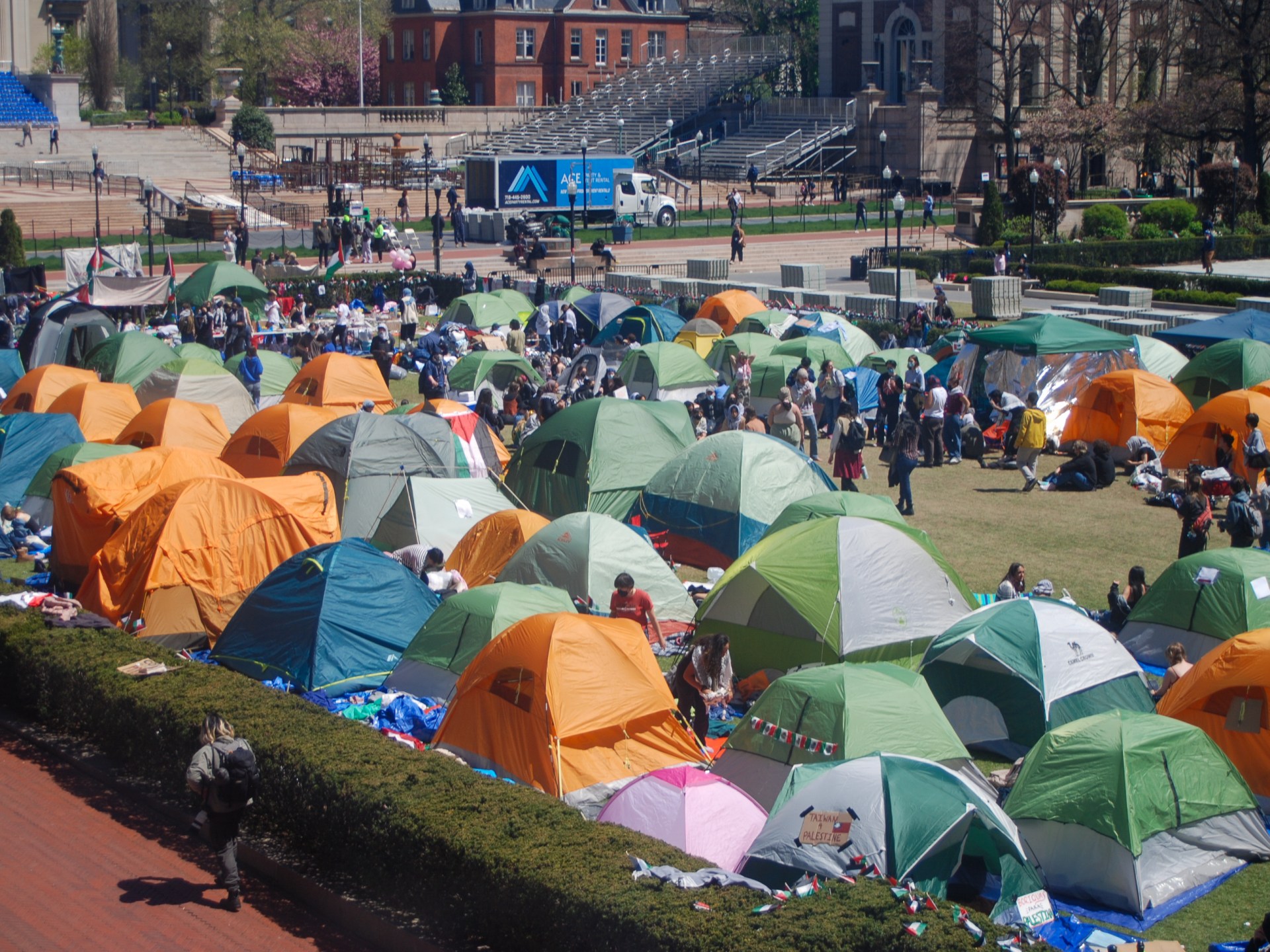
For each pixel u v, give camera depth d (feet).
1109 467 113.91
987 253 250.16
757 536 90.17
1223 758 53.11
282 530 78.79
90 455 94.79
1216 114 299.38
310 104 420.77
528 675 58.59
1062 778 51.37
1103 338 127.03
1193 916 48.47
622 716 58.13
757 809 51.19
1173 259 263.08
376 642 70.13
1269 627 62.80
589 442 97.30
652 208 300.40
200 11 385.29
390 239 246.68
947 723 55.67
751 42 408.67
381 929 46.88
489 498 95.61
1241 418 107.65
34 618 70.03
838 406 127.85
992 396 128.06
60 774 60.59
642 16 442.91
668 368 141.28
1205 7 291.38
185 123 353.10
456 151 389.80
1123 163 354.54
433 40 428.56
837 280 250.16
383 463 92.99
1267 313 142.61
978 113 332.60
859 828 46.62
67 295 172.45
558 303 180.04
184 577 75.97
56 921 47.39
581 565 76.18
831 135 366.84
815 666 66.90
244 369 138.51
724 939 38.96
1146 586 82.53
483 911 44.65
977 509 106.11
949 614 71.41
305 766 52.13
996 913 46.11
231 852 48.67
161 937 46.68
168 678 62.03
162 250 248.11
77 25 375.04
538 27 428.97
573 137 381.19
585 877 43.01
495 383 145.89
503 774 57.98
